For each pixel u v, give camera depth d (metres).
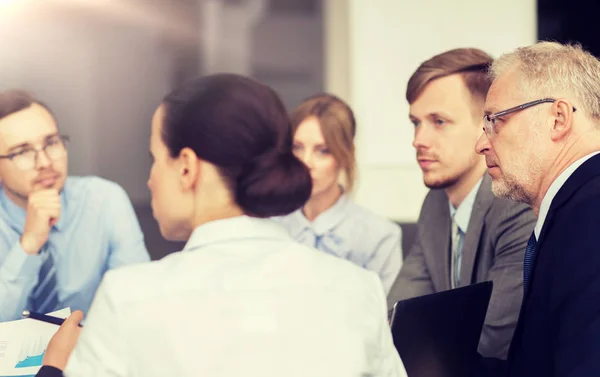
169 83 2.07
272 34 2.18
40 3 1.93
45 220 1.92
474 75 2.04
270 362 0.86
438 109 2.07
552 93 1.33
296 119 2.11
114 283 0.89
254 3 2.15
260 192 0.93
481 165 2.01
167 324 0.85
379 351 0.95
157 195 0.98
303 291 0.91
